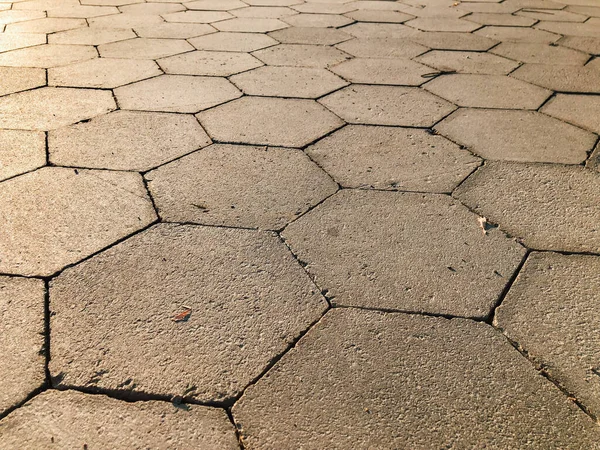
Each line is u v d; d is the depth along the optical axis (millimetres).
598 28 1539
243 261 593
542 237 636
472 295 549
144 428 413
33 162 773
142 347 480
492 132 897
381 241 630
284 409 430
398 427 418
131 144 836
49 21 1581
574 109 986
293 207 692
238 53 1297
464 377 460
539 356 479
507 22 1620
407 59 1270
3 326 494
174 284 555
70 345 479
